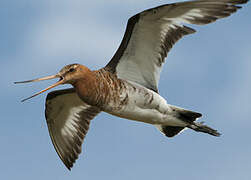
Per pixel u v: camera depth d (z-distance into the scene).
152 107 13.85
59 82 13.62
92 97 13.60
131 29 13.41
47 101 15.06
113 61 13.88
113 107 13.67
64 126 15.66
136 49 13.78
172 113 14.13
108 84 13.51
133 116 13.91
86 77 13.60
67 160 15.56
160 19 13.13
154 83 13.98
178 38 13.36
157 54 13.78
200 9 12.95
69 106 15.44
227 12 12.84
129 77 13.88
